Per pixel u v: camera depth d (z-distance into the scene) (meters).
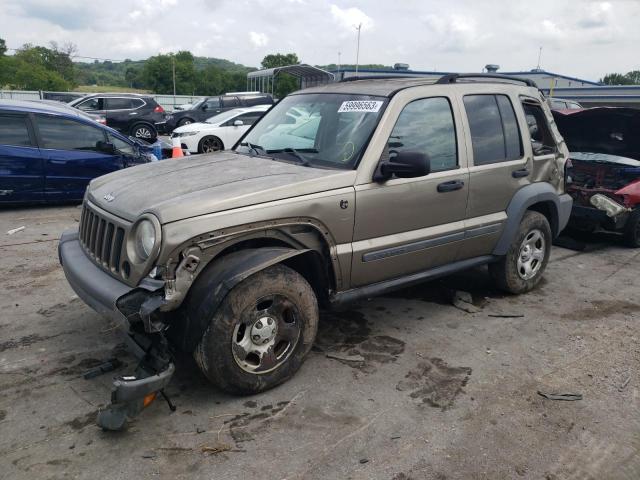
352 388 3.56
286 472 2.76
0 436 2.98
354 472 2.78
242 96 22.95
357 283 3.90
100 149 8.99
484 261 4.83
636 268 6.42
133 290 3.03
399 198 3.93
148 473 2.73
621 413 3.38
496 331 4.52
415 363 3.92
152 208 3.09
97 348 4.00
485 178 4.57
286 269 3.40
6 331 4.25
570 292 5.52
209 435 3.04
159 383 2.91
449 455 2.93
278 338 3.44
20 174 8.28
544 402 3.47
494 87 4.90
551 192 5.23
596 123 7.74
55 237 7.00
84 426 3.09
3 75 64.62
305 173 3.66
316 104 4.44
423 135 4.18
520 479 2.78
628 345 4.33
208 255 3.13
